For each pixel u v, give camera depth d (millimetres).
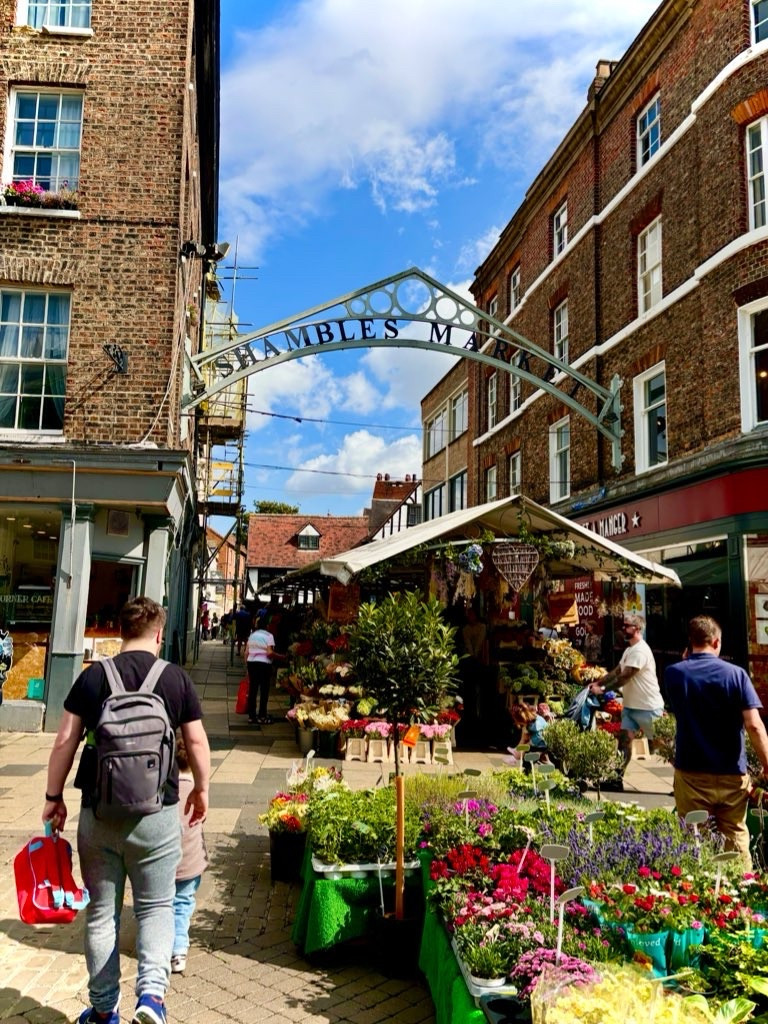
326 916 4016
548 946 3033
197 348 19391
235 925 4539
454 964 3186
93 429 11078
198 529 26672
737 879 3768
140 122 11672
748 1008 2572
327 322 14289
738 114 11773
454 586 10188
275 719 12914
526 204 20688
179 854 3287
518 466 21438
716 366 12062
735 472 11328
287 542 47281
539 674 10781
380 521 44688
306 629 16500
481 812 4570
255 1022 3498
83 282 11312
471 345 25438
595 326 16578
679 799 4633
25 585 11086
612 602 11789
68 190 11602
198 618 28719
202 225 20656
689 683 4578
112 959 3166
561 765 6633
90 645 11039
